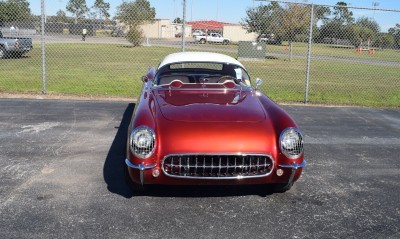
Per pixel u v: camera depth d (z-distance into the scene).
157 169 3.35
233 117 3.66
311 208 3.62
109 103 8.09
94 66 16.38
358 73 17.91
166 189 3.90
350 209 3.62
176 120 3.55
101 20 23.94
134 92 9.71
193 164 3.35
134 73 14.28
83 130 5.97
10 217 3.25
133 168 3.37
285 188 3.83
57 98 8.44
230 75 5.15
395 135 6.41
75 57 20.38
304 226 3.28
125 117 6.89
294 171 3.47
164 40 49.38
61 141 5.39
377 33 19.38
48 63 16.75
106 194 3.76
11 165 4.43
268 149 3.42
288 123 3.59
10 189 3.79
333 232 3.19
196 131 3.40
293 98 9.70
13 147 5.07
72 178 4.11
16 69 14.07
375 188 4.14
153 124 3.48
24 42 18.81
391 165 4.91
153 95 4.31
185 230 3.15
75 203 3.55
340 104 9.11
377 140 6.07
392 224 3.36
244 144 3.36
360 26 20.00
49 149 5.03
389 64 23.92
